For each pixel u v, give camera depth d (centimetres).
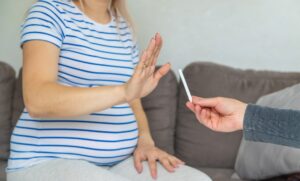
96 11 156
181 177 142
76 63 144
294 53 228
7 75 204
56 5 143
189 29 233
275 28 227
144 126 173
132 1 234
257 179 177
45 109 123
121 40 162
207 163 196
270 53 230
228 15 229
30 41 132
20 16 238
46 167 134
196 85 202
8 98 202
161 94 204
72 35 143
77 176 127
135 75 118
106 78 151
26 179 135
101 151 143
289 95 178
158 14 234
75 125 140
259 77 203
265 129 111
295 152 160
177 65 238
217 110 122
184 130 200
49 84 125
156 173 146
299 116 108
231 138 194
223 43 232
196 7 231
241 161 181
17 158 140
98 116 143
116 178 125
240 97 197
